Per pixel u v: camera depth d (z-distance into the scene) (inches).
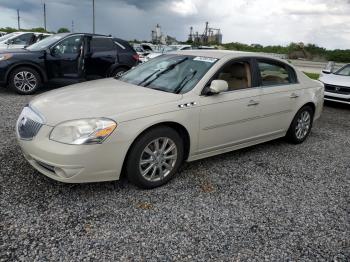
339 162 199.9
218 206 137.8
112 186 147.5
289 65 213.0
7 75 331.0
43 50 343.3
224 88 158.9
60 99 146.7
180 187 151.9
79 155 125.3
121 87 165.3
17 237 109.7
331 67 454.0
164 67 182.2
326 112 354.9
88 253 104.7
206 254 108.3
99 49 374.0
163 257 105.5
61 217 122.3
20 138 140.6
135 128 134.5
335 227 129.0
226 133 172.1
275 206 141.5
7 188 139.5
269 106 191.5
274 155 202.7
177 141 150.7
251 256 108.9
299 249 114.2
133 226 120.2
